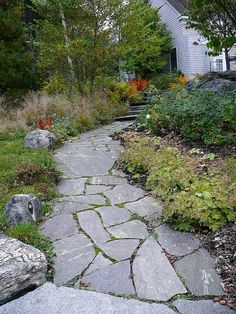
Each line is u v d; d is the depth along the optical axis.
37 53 10.82
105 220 3.52
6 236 2.99
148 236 3.15
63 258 2.91
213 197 3.31
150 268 2.71
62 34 9.34
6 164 5.05
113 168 5.11
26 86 9.75
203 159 4.60
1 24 9.06
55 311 2.34
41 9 9.89
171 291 2.46
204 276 2.58
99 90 10.34
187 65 14.64
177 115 5.71
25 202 3.47
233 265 2.64
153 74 15.49
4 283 2.45
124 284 2.56
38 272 2.63
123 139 6.54
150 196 4.02
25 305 2.42
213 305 2.30
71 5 9.00
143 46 12.57
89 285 2.58
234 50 14.66
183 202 3.28
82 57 8.98
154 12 15.42
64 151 5.99
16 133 7.35
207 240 2.99
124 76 14.98
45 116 7.98
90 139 6.93
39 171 4.59
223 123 5.34
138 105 11.10
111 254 2.92
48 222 3.53
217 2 5.75
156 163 4.50
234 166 4.03
